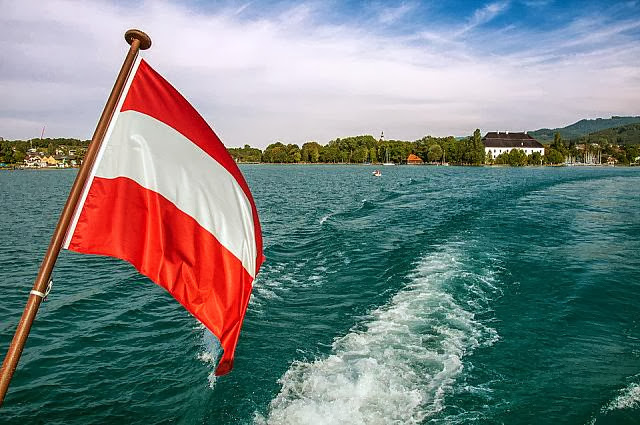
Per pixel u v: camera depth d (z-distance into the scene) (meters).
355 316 13.01
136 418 9.01
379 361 10.14
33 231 31.08
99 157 4.25
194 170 4.56
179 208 4.50
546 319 12.67
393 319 12.57
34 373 10.84
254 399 8.97
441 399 8.67
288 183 84.56
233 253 4.67
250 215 4.88
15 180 102.81
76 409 9.38
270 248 22.59
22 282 18.72
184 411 9.05
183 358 11.38
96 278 19.05
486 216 32.19
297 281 16.77
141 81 4.41
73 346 12.29
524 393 8.93
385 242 22.97
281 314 13.38
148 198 4.39
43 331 13.34
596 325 12.35
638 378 9.52
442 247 21.22
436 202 43.03
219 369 4.42
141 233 4.38
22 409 9.41
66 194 62.91
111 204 4.30
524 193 53.50
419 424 7.92
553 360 10.31
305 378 9.58
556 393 8.95
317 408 8.43
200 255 4.57
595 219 31.28
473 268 17.47
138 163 4.37
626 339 11.48
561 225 28.42
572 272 17.19
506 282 15.89
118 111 4.30
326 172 146.50
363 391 8.92
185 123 4.59
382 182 84.19
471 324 12.23
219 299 4.59
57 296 16.58
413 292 14.69
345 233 26.08
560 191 57.22
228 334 4.54
